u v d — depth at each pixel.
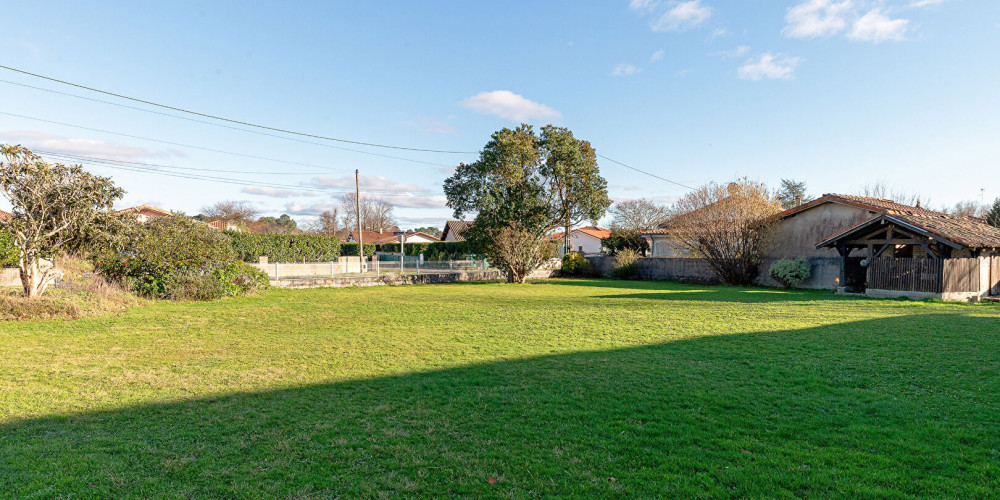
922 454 3.65
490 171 27.92
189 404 4.86
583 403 4.89
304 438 4.01
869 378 5.73
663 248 31.41
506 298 16.38
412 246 46.66
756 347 7.58
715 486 3.21
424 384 5.57
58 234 12.23
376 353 7.29
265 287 18.03
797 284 20.17
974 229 16.62
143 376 5.91
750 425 4.30
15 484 3.20
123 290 13.83
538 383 5.62
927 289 15.00
